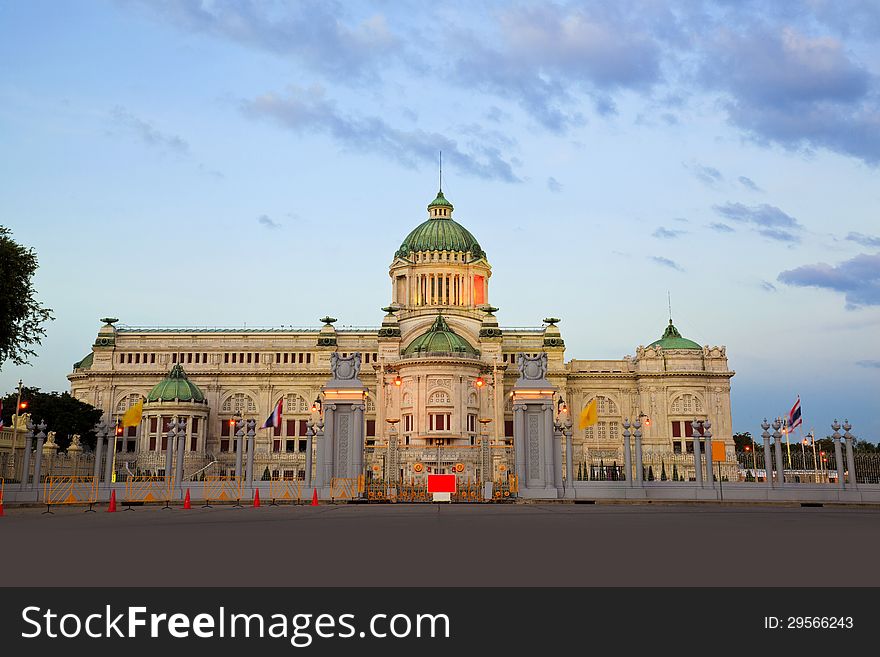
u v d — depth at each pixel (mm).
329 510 43031
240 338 146375
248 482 56125
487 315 140125
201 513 40500
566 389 142125
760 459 138375
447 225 152625
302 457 134875
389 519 34062
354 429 56125
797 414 73938
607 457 138250
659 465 128375
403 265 148000
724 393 139250
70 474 73875
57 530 27938
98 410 127188
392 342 137625
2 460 65438
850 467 55375
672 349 142375
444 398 113812
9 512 42781
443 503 52500
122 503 52656
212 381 143625
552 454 56375
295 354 145625
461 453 64250
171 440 57281
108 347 144500
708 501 54125
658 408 139000
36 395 114000
